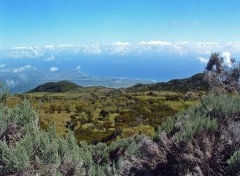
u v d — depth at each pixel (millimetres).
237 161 5441
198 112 7613
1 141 6609
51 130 7445
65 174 6898
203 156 6098
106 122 50062
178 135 6488
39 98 94688
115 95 103812
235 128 6352
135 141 10961
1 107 8070
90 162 8109
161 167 6512
